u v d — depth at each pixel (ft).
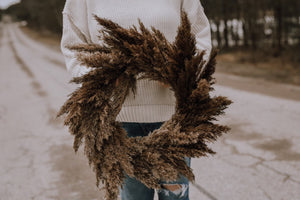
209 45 4.39
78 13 4.26
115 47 3.60
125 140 3.53
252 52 47.96
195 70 3.68
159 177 3.55
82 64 3.52
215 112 3.69
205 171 9.74
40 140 13.70
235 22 61.52
